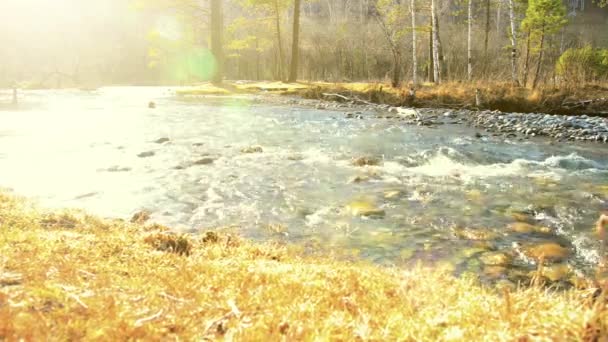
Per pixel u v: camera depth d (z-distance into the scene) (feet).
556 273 15.23
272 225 20.06
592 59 83.97
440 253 16.99
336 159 35.70
